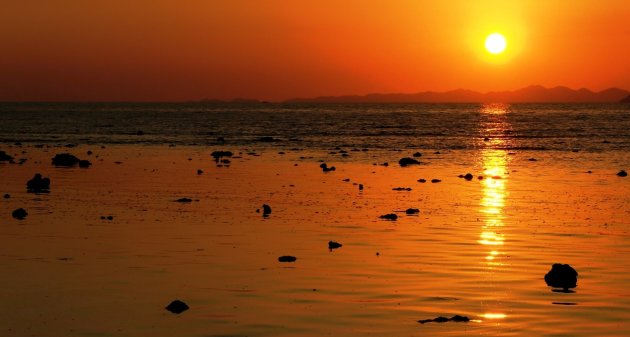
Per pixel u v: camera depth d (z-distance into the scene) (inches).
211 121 5083.7
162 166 1835.6
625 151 2426.2
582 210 1130.0
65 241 867.4
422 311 606.9
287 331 558.9
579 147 2628.0
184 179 1540.4
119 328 566.3
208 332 557.3
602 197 1280.8
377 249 832.9
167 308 612.1
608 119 5546.3
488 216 1066.7
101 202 1189.1
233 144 2738.7
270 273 723.4
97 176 1588.3
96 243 855.7
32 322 580.1
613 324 576.4
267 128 4072.3
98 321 581.9
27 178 1539.1
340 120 5413.4
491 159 2124.8
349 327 567.5
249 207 1141.7
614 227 979.9
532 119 5639.8
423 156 2225.6
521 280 703.1
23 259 775.1
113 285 679.1
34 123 4559.5
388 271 732.7
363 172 1715.1
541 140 3034.0
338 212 1095.6
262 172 1695.4
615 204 1195.3
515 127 4229.8
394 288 671.8
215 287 673.0
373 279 702.5
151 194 1291.8
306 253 811.4
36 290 662.5
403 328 565.0
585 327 569.3
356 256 796.6
